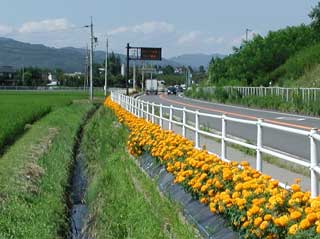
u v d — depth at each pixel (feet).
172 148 47.65
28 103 186.70
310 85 182.91
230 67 295.07
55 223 40.01
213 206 31.37
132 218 37.70
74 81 541.34
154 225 35.83
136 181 52.85
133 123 84.43
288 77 225.35
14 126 91.81
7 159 65.00
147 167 55.67
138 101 104.06
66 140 93.20
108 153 74.79
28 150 72.95
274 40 286.25
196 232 33.86
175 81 615.98
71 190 57.11
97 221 40.75
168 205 39.86
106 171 56.24
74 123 126.62
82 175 65.92
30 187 48.34
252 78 273.75
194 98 268.62
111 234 36.27
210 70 328.29
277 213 25.25
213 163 36.73
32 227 36.63
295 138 73.10
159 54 315.78
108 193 46.70
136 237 34.37
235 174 32.27
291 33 289.94
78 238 40.60
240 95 199.31
